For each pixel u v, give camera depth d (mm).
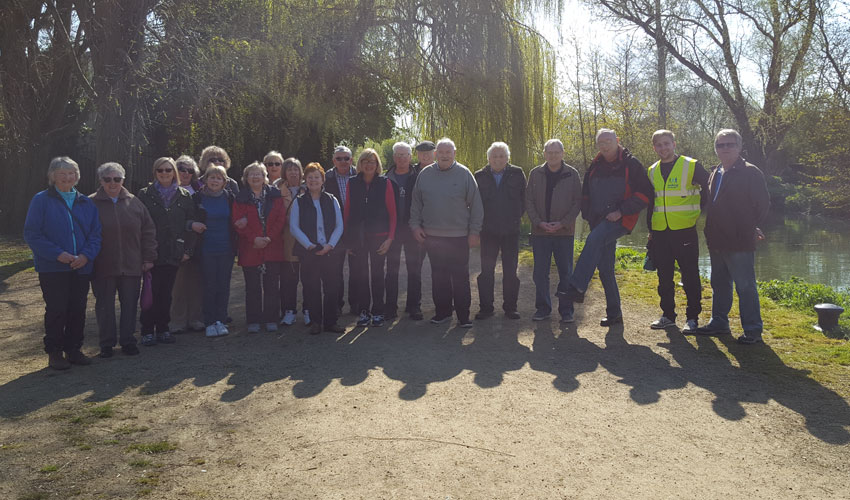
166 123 14383
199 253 5602
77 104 17594
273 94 13281
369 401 3906
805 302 6941
